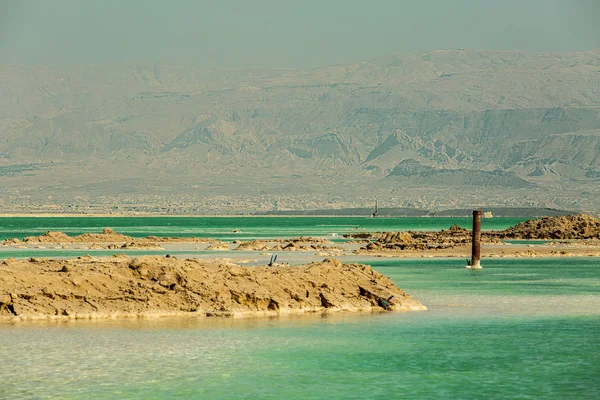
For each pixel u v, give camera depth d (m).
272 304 120.38
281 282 123.88
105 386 79.56
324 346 98.81
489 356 94.81
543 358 94.00
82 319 112.19
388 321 116.12
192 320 113.19
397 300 127.88
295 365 89.31
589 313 126.75
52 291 114.00
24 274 116.00
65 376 82.94
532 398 77.44
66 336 101.06
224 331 106.00
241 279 122.56
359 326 111.75
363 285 129.88
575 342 103.00
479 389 80.56
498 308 131.75
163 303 116.38
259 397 76.94
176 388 79.44
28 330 104.56
